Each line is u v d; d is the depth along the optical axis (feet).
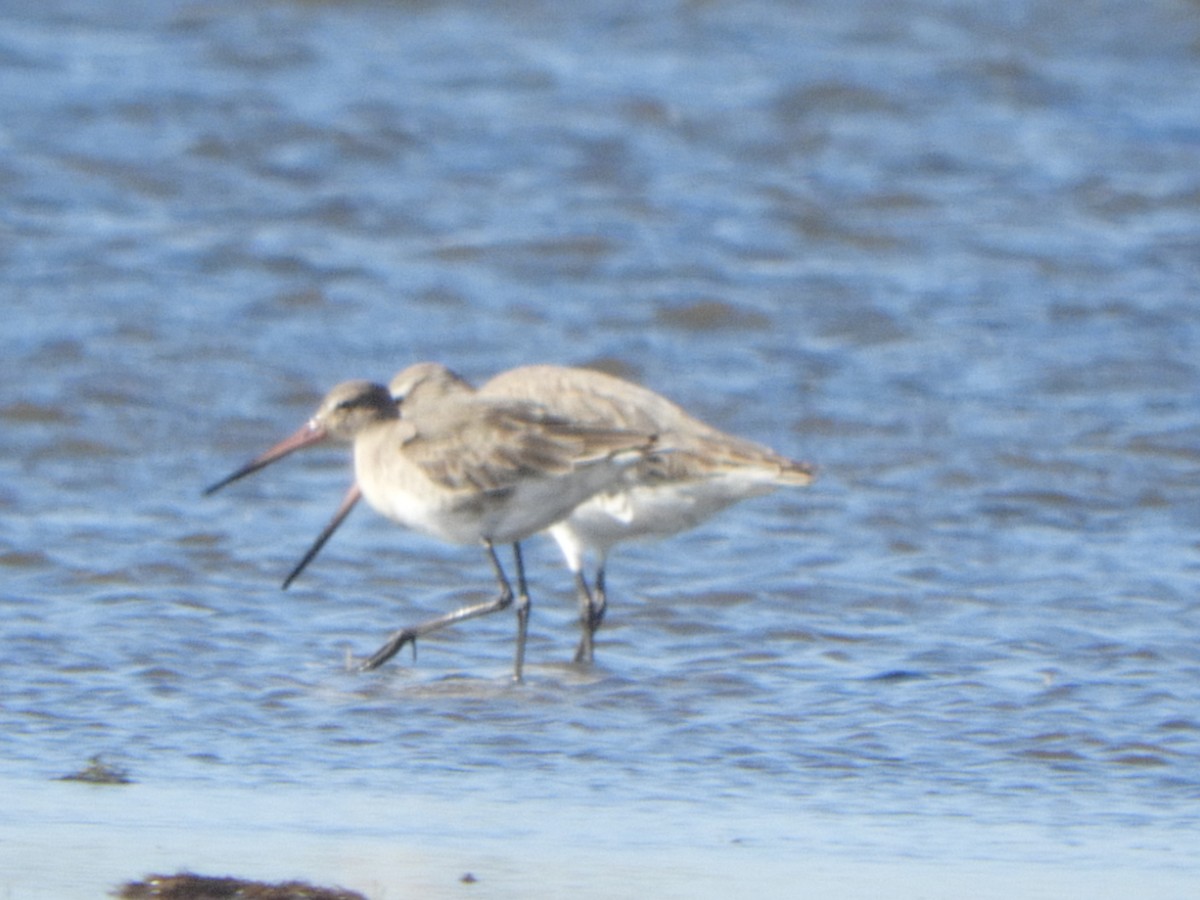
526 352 66.59
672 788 33.65
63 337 64.69
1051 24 112.16
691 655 42.37
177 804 32.01
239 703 37.96
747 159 88.33
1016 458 58.29
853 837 31.24
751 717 37.76
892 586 47.37
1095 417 62.18
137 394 61.00
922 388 64.64
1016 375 65.92
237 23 103.14
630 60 101.55
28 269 70.85
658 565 49.44
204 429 59.00
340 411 43.50
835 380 65.31
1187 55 109.19
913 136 92.48
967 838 31.30
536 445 41.22
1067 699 38.73
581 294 72.13
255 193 80.53
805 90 97.04
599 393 46.37
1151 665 41.11
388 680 40.11
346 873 28.84
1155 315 72.08
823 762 35.22
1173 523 53.21
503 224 78.64
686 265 75.31
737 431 60.59
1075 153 91.45
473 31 105.50
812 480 44.16
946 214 82.69
